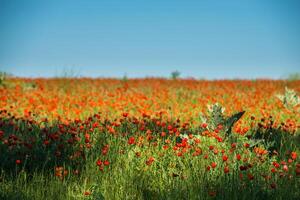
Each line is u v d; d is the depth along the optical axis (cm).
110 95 1502
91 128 880
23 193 638
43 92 1797
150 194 643
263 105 1320
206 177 664
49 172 725
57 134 837
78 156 750
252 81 2431
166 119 1137
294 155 704
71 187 663
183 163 743
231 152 737
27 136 860
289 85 2211
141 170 716
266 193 635
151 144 816
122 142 840
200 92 1811
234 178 667
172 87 2041
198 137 829
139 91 1869
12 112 1264
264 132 948
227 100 1488
